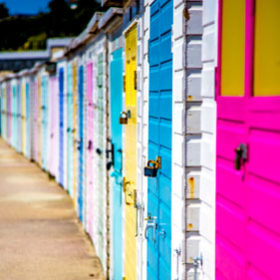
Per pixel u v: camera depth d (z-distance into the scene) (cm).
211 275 402
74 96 1472
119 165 798
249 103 327
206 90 407
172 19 474
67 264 962
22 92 2942
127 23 714
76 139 1416
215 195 389
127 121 722
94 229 1062
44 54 3722
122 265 770
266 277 307
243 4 337
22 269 927
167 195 500
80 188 1304
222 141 372
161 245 530
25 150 2848
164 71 507
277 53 294
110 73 880
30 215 1362
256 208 319
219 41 377
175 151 458
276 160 294
